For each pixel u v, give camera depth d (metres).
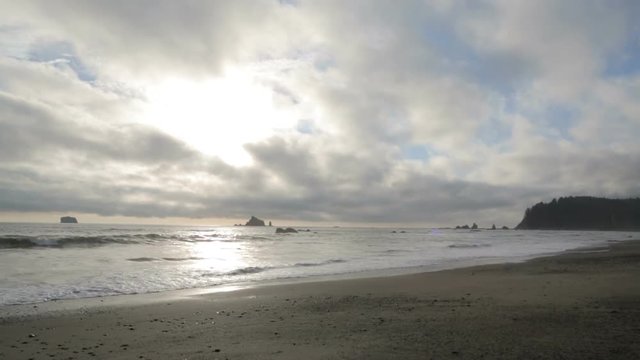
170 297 13.10
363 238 73.50
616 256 29.00
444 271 20.66
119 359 6.38
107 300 12.50
